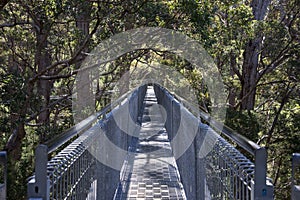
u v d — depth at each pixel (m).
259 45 13.56
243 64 14.23
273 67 13.65
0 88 7.26
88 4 7.75
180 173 6.15
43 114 10.34
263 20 12.96
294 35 13.06
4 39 10.26
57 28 9.18
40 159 1.91
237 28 11.25
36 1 7.58
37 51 9.02
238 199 2.33
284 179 11.83
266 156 1.98
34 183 1.90
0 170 4.68
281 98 14.70
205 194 3.55
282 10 14.30
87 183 3.14
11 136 7.88
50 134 8.33
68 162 2.46
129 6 8.15
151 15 8.44
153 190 5.66
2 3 7.43
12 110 7.46
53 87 11.62
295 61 12.59
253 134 9.01
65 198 2.36
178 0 8.23
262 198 1.97
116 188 5.56
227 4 9.75
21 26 9.73
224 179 2.76
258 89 16.36
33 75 8.88
